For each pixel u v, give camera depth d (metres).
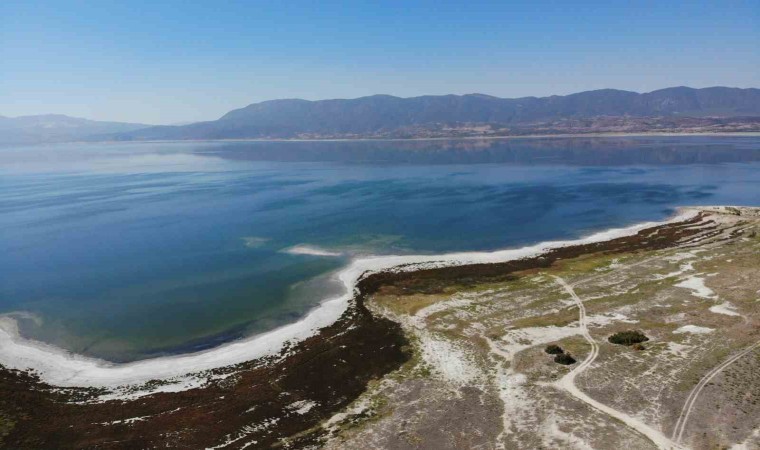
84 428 35.72
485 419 34.56
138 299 60.94
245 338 50.16
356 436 33.53
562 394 36.78
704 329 45.94
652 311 51.00
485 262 70.44
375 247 80.06
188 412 37.38
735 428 31.56
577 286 59.44
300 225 96.69
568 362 41.28
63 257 79.19
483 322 50.56
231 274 68.88
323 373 42.38
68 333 52.38
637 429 32.28
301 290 62.16
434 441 32.50
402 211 108.25
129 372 44.22
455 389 38.75
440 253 76.19
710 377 37.47
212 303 59.09
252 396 39.31
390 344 46.94
